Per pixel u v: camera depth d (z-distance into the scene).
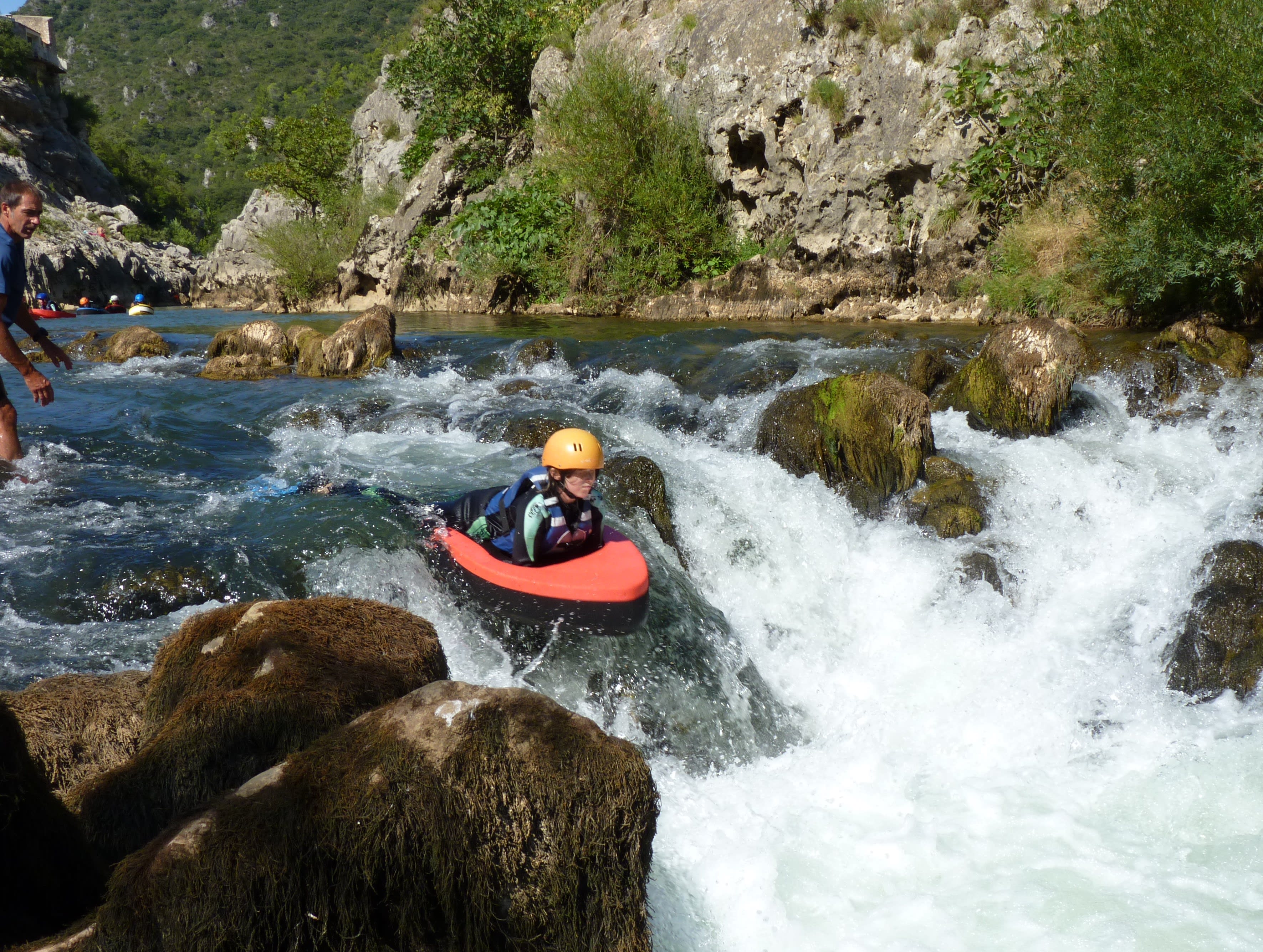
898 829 3.58
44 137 49.66
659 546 5.34
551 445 4.33
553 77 18.31
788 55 13.56
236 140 34.06
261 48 134.75
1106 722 4.30
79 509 5.33
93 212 46.56
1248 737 4.02
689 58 15.20
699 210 14.94
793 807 3.79
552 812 2.27
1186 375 6.84
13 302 5.97
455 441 6.94
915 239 12.19
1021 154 10.90
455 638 4.42
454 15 21.22
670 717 4.29
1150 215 8.86
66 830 2.22
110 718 3.03
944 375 7.52
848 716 4.63
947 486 5.73
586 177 15.27
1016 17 11.41
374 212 22.56
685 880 3.29
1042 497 5.77
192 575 4.45
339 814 2.15
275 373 9.47
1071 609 5.05
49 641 3.92
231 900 2.01
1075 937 2.90
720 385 7.92
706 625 4.87
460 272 17.89
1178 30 8.68
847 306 12.75
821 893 3.21
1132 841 3.42
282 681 2.78
